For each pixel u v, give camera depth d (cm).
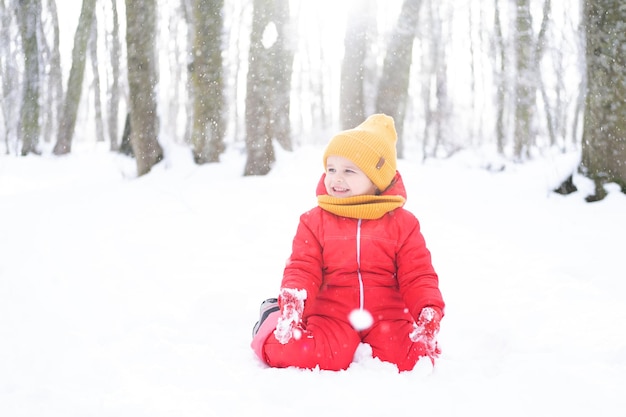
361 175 273
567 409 201
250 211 628
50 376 223
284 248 495
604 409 200
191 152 959
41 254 464
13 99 2206
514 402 205
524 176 876
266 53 912
